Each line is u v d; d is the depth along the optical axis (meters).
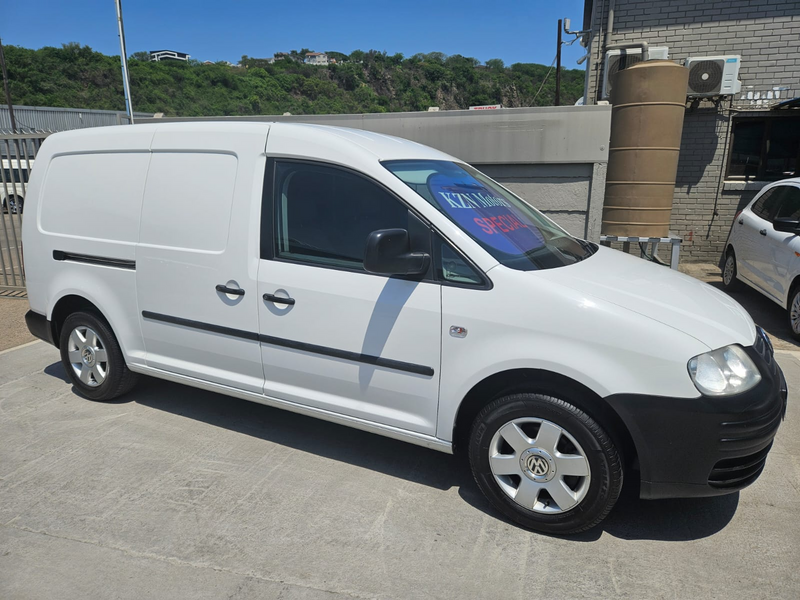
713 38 8.95
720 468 2.53
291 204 3.20
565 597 2.38
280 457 3.48
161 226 3.59
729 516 2.93
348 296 3.00
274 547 2.66
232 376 3.52
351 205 3.06
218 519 2.86
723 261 7.99
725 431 2.44
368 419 3.09
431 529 2.81
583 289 2.67
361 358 3.02
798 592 2.40
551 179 7.33
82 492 3.09
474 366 2.73
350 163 3.05
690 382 2.44
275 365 3.32
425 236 2.86
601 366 2.52
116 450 3.54
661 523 2.88
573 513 2.66
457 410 2.83
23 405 4.20
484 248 2.80
